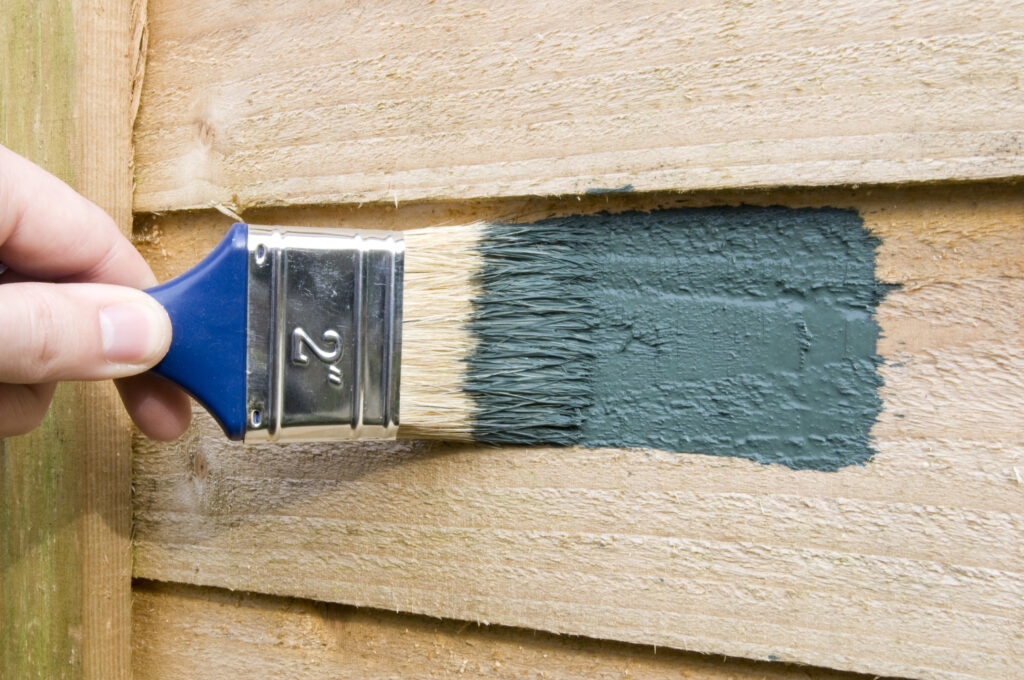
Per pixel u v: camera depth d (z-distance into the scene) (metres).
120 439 1.12
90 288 0.83
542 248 0.95
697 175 0.87
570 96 0.92
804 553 0.86
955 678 0.81
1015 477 0.81
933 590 0.82
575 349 0.94
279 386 0.88
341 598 1.02
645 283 0.93
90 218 1.01
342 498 1.03
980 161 0.79
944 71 0.80
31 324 0.77
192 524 1.10
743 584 0.88
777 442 0.88
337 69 1.01
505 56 0.94
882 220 0.86
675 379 0.91
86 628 1.10
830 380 0.87
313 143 1.02
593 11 0.91
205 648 1.12
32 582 1.12
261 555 1.06
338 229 0.91
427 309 0.94
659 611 0.90
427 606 0.98
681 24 0.88
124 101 1.11
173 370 0.87
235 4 1.06
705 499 0.90
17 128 1.10
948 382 0.83
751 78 0.86
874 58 0.82
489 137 0.95
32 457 1.11
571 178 0.91
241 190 1.06
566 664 0.96
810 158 0.84
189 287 0.87
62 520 1.10
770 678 0.89
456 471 0.98
